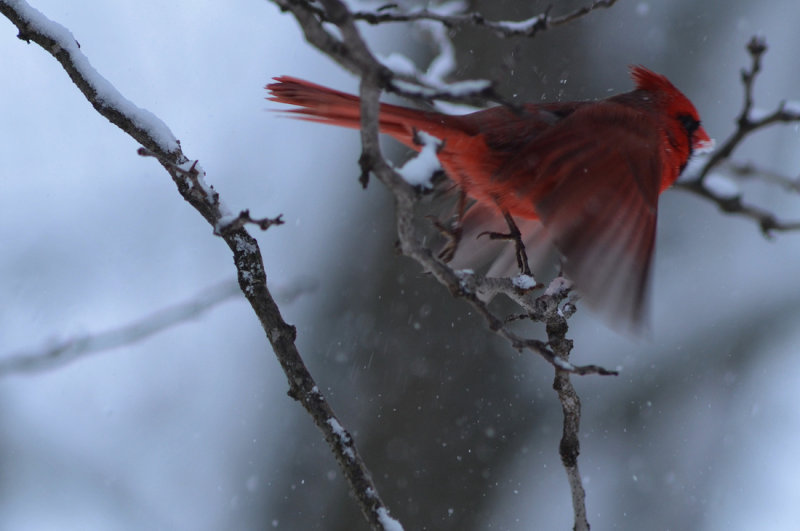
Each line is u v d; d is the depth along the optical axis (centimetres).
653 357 1242
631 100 710
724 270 1299
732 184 667
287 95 660
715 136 1262
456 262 754
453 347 1059
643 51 1158
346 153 1237
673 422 1205
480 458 1036
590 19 1091
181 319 905
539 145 636
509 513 1027
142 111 567
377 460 1030
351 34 382
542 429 1089
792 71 1276
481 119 661
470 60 1045
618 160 631
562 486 1063
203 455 1185
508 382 1067
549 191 626
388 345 1059
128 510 1159
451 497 1023
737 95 1260
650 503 1152
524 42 1055
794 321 1272
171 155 560
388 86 386
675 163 707
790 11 1277
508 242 761
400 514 1017
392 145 1084
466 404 1050
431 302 1070
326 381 1055
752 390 1231
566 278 589
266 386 1244
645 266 589
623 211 607
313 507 1095
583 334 1237
